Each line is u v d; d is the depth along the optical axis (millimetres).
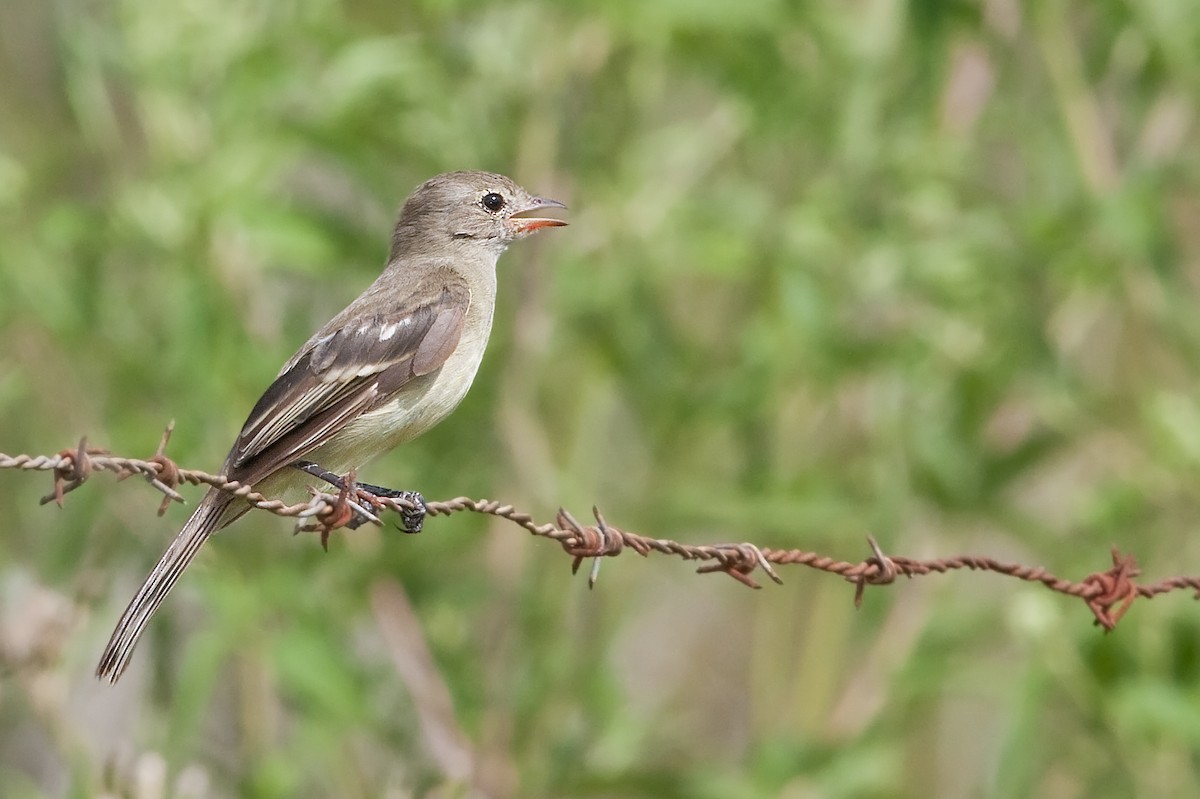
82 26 14344
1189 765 13438
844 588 15055
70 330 14008
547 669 14031
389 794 13484
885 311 14703
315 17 14156
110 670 9531
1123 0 14195
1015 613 13031
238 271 14383
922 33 13703
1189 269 16484
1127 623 13023
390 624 14211
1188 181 14078
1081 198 13773
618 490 15281
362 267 14000
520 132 14430
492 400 14398
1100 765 13789
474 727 13938
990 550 16141
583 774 13625
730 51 14484
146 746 13430
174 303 13828
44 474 14758
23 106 17312
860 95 14047
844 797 13555
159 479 8812
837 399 15430
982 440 14484
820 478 14484
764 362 14438
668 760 15891
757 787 13562
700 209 14531
